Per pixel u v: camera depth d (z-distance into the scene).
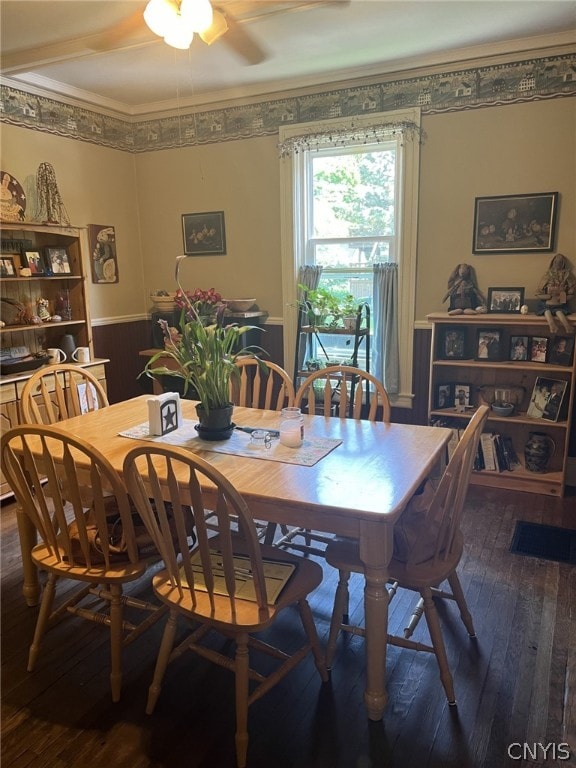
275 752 1.61
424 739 1.64
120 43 2.96
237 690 1.56
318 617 2.22
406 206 3.71
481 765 1.55
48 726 1.72
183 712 1.77
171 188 4.52
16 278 3.43
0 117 3.52
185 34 2.07
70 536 1.94
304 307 3.91
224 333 2.20
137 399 2.86
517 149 3.38
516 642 2.04
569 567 2.54
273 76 3.74
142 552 1.88
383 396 2.51
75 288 3.87
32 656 1.94
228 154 4.24
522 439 3.60
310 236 4.17
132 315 4.69
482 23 2.95
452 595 2.03
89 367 3.80
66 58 3.19
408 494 1.64
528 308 3.47
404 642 1.80
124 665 1.98
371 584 1.62
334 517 1.59
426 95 3.55
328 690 1.84
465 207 3.57
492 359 3.48
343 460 1.92
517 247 3.46
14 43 3.01
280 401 2.75
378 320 3.91
